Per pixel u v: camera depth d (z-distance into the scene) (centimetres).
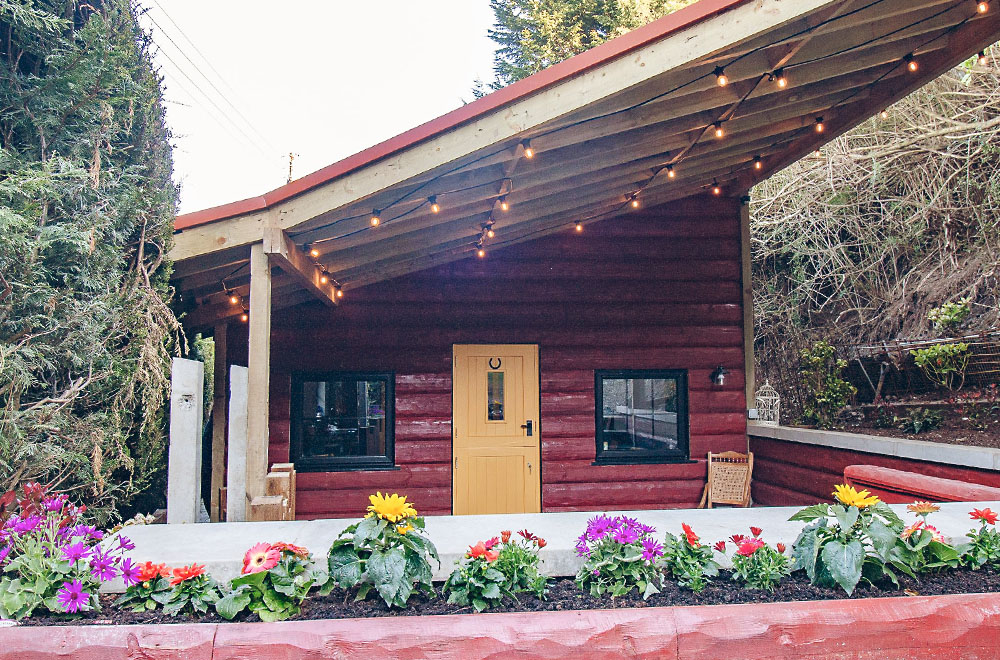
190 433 305
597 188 539
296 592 198
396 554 201
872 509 231
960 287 684
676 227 658
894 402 667
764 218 891
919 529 246
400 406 609
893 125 766
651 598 214
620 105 382
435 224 487
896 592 222
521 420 623
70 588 195
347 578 201
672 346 648
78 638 177
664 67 338
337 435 607
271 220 372
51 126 305
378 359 610
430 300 620
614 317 641
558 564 235
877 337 773
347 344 607
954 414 586
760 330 929
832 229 838
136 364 320
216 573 225
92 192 306
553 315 633
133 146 346
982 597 208
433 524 275
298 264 424
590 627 186
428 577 208
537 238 638
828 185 812
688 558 226
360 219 429
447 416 613
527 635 183
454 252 602
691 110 421
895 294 764
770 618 193
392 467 604
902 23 396
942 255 716
